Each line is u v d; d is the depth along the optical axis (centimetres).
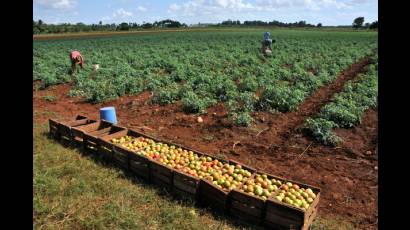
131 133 968
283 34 8075
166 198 703
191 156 806
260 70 2111
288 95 1422
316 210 638
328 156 939
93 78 2041
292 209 564
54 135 1049
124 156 813
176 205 675
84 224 621
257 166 884
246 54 3266
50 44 5028
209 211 659
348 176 828
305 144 1017
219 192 646
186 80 1977
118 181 770
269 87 1471
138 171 787
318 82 1809
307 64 2498
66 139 1002
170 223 625
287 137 1073
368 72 2098
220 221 633
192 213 646
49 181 746
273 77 1944
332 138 1015
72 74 2127
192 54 3219
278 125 1194
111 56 3194
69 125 1035
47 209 650
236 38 6306
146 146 874
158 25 14650
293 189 646
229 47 4044
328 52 3450
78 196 705
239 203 625
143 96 1631
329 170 860
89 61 2725
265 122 1223
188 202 678
